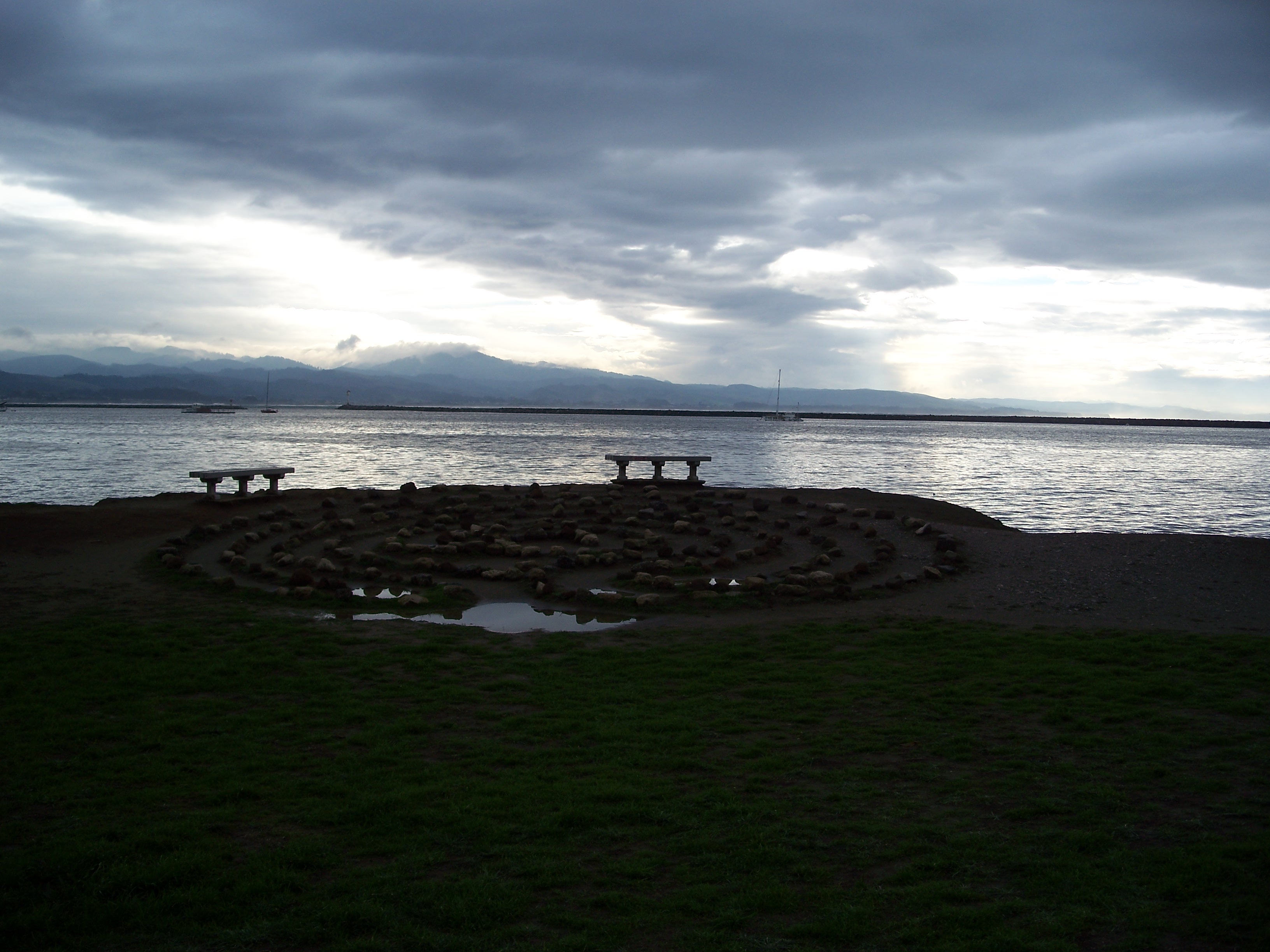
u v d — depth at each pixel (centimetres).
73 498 3706
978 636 1219
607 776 752
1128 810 669
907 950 487
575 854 609
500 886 557
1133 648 1152
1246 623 1315
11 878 560
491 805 687
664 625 1319
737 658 1131
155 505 2212
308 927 511
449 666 1091
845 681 1028
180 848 607
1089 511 3966
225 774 751
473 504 2298
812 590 1488
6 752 796
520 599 1470
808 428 18625
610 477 4925
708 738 850
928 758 791
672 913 528
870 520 2116
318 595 1447
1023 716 902
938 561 1705
